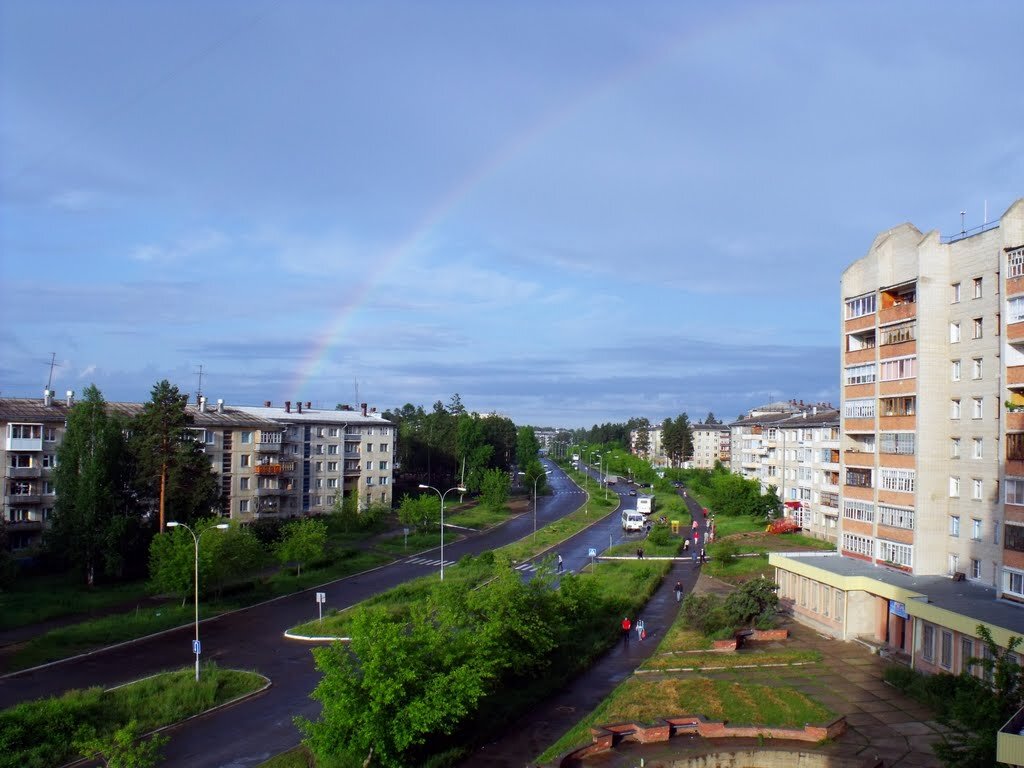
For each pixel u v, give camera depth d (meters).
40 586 72.50
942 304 54.31
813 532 101.44
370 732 31.17
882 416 58.44
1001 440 46.47
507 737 36.91
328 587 76.44
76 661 50.34
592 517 132.88
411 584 71.94
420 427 182.50
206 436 100.94
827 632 54.66
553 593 50.81
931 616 43.38
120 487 78.69
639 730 35.78
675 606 65.88
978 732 25.69
